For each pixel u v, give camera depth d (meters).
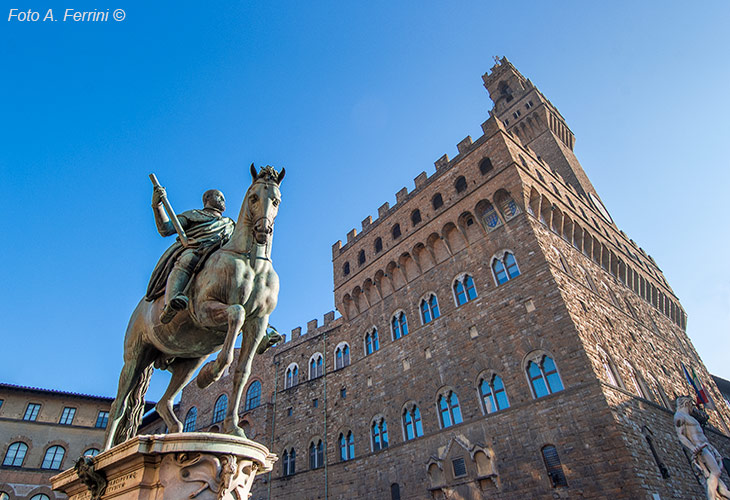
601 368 29.88
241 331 7.80
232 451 6.28
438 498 32.34
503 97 78.50
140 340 8.45
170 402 8.60
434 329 39.09
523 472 28.47
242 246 7.81
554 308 31.88
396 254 45.50
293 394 51.38
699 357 55.78
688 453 31.67
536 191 38.56
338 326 50.75
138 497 5.85
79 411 57.47
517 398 30.95
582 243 42.72
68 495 7.46
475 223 39.94
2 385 54.28
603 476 25.36
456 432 33.34
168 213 8.12
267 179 8.07
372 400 41.84
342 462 41.59
